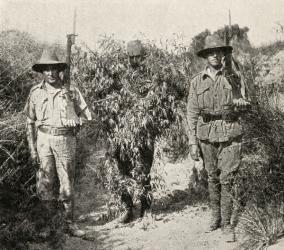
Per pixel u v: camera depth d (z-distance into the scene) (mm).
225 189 4508
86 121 5117
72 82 5328
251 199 4488
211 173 4652
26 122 5180
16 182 5121
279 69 7414
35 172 5215
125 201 5340
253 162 4594
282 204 4301
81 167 6730
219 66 4473
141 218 5332
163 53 5297
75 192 6309
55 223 4730
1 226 4516
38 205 4898
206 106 4500
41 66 4797
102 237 4844
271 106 4727
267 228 4062
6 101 6023
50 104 4770
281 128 4531
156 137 5422
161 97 5152
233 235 4340
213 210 4723
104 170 5527
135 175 5277
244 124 4691
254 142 4723
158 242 4570
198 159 4703
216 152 4590
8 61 6848
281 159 4445
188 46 5367
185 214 5359
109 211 5477
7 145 5145
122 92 5168
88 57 5246
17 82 6504
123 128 5160
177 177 6766
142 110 5105
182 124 5312
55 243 4543
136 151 5172
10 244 4344
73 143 4906
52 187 4945
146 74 5246
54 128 4754
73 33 5000
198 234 4684
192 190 6082
